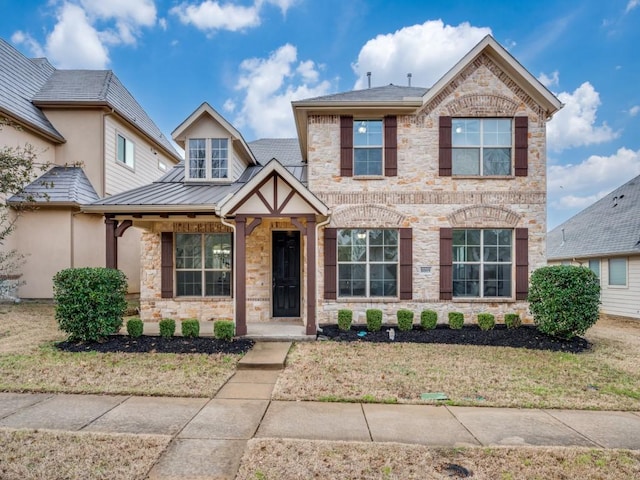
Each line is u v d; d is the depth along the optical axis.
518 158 9.78
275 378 5.84
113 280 7.96
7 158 8.17
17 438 3.77
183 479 3.13
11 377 5.62
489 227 9.83
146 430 4.03
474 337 8.38
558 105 9.60
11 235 12.09
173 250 10.27
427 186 9.80
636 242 13.33
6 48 13.74
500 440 3.89
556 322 8.03
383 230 9.97
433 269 9.79
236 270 8.19
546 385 5.59
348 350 7.38
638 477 3.23
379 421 4.32
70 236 12.44
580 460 3.49
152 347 7.37
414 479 3.16
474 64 9.84
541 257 9.76
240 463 3.37
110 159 14.64
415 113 9.84
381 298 9.74
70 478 3.12
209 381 5.60
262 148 14.84
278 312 10.26
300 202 8.25
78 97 14.20
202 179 11.02
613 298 14.46
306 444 3.71
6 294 11.80
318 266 9.73
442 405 4.82
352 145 9.84
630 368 6.46
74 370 5.99
